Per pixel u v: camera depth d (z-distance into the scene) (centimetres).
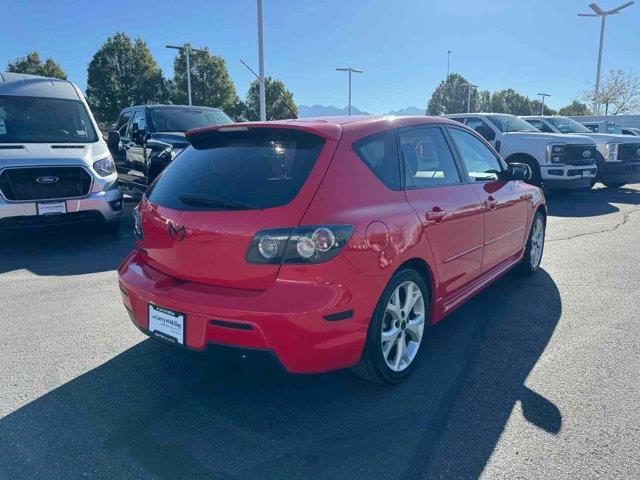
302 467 254
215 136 344
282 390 329
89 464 257
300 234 271
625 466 253
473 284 425
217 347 281
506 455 262
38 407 308
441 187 377
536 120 1433
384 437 279
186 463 258
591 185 1152
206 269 294
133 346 391
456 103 8362
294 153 305
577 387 329
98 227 770
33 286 535
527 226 534
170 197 322
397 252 308
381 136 340
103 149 770
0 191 641
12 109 755
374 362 309
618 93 4291
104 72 4725
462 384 334
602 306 476
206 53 4700
